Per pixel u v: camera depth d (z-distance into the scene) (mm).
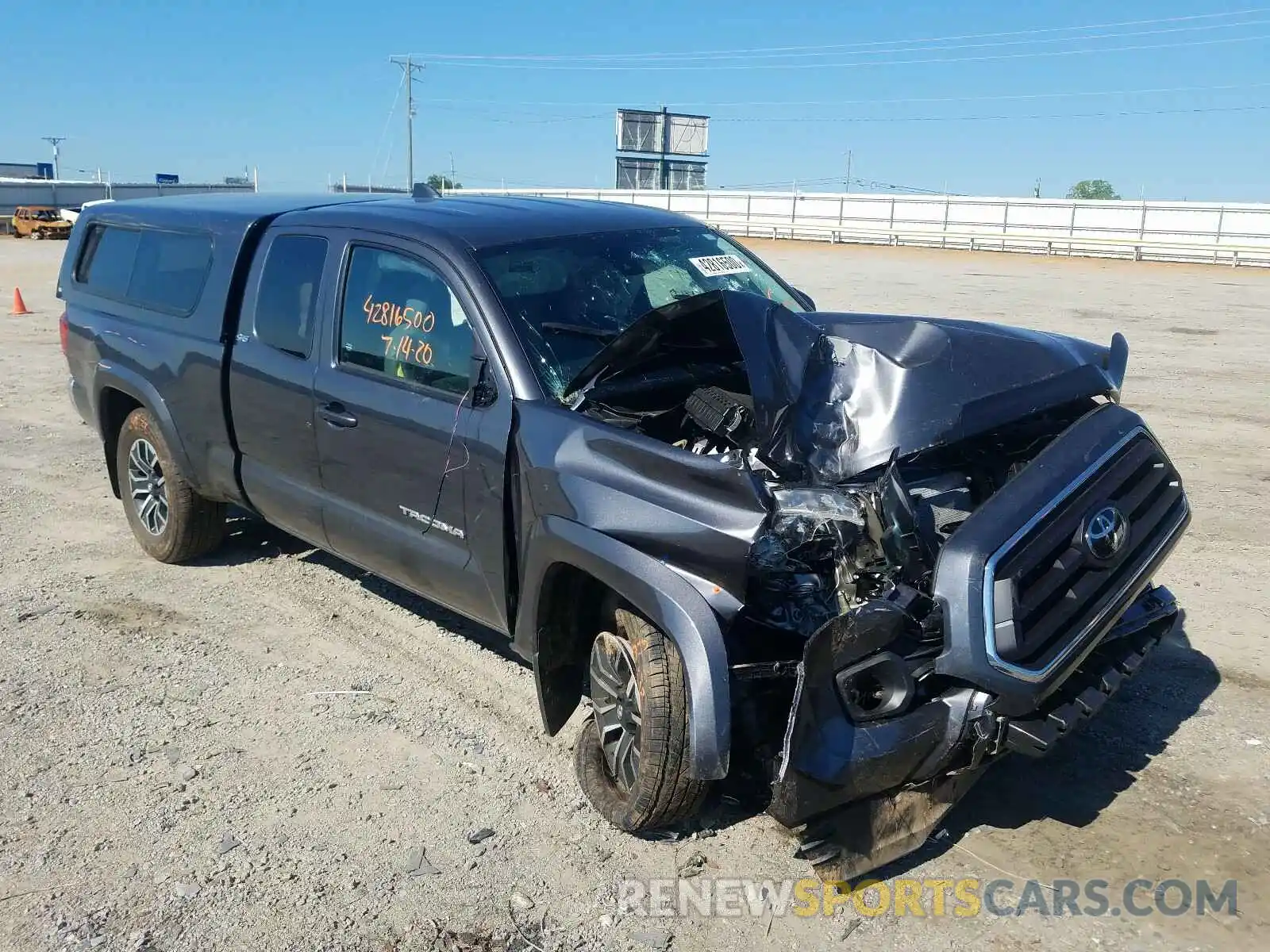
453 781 4176
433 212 4895
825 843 3346
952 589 3195
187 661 5250
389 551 4664
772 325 3742
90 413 6621
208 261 5613
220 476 5672
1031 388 3729
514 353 4105
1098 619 3379
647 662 3490
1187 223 38969
